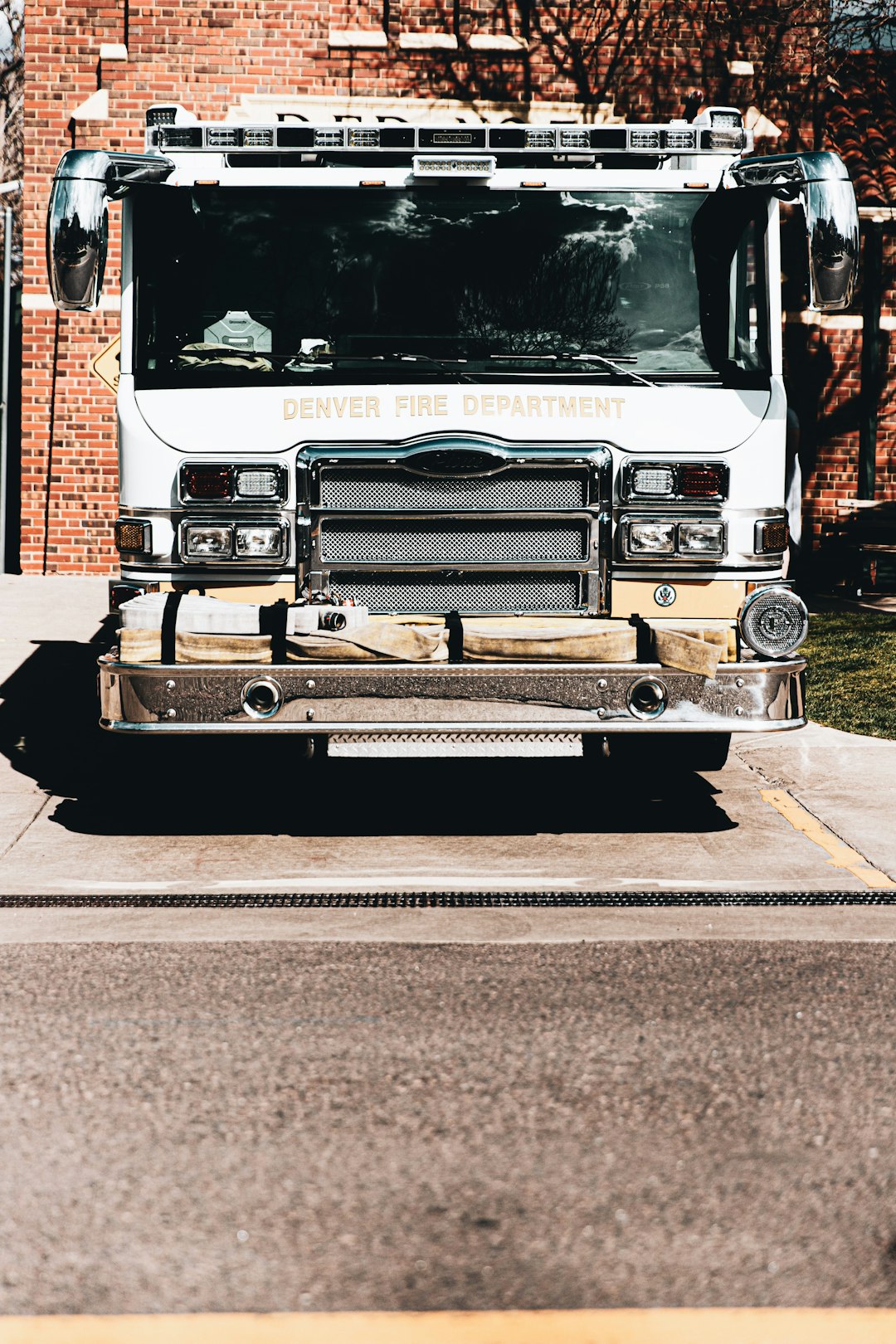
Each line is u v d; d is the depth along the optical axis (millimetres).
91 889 6723
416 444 7215
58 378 17453
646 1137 4121
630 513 7312
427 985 5398
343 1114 4258
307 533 7250
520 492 7277
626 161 7531
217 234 7418
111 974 5496
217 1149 4027
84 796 8562
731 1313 3236
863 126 17656
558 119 17344
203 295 7395
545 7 17250
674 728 7043
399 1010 5133
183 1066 4605
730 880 6895
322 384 7305
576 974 5539
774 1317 3225
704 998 5270
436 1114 4266
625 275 7488
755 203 7516
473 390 7281
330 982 5422
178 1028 4938
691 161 7547
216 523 7258
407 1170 3912
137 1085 4453
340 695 6973
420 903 6516
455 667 6953
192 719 6992
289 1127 4168
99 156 7020
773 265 7516
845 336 17688
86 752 9617
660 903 6523
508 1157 3994
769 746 9805
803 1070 4602
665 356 7477
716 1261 3453
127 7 17031
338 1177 3867
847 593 17359
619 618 7367
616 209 7512
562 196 7500
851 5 16750
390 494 7258
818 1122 4219
